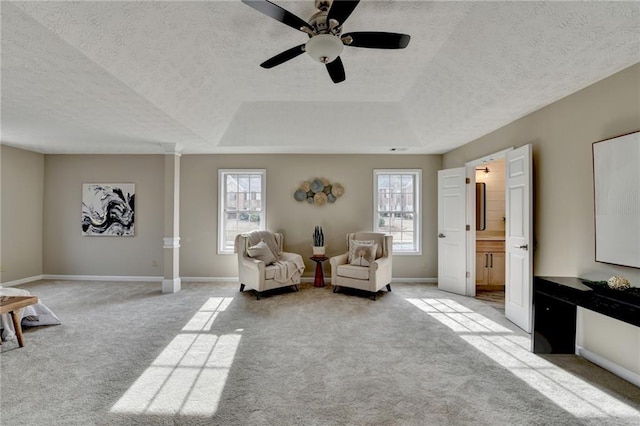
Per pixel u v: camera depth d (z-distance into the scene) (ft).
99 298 13.80
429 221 17.43
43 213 17.51
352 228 17.48
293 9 7.23
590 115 8.21
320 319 11.21
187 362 7.96
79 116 10.77
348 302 13.35
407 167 17.48
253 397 6.45
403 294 14.73
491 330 10.20
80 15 5.86
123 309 12.27
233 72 10.43
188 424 5.63
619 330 7.39
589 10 5.87
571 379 7.19
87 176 17.51
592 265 8.14
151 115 10.64
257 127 14.24
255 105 13.30
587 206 8.30
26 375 7.28
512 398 6.42
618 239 7.27
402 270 17.43
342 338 9.51
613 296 6.57
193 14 7.22
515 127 11.30
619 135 7.34
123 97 9.02
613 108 7.57
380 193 17.74
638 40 6.18
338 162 17.47
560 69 7.44
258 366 7.75
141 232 17.47
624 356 7.27
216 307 12.57
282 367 7.71
